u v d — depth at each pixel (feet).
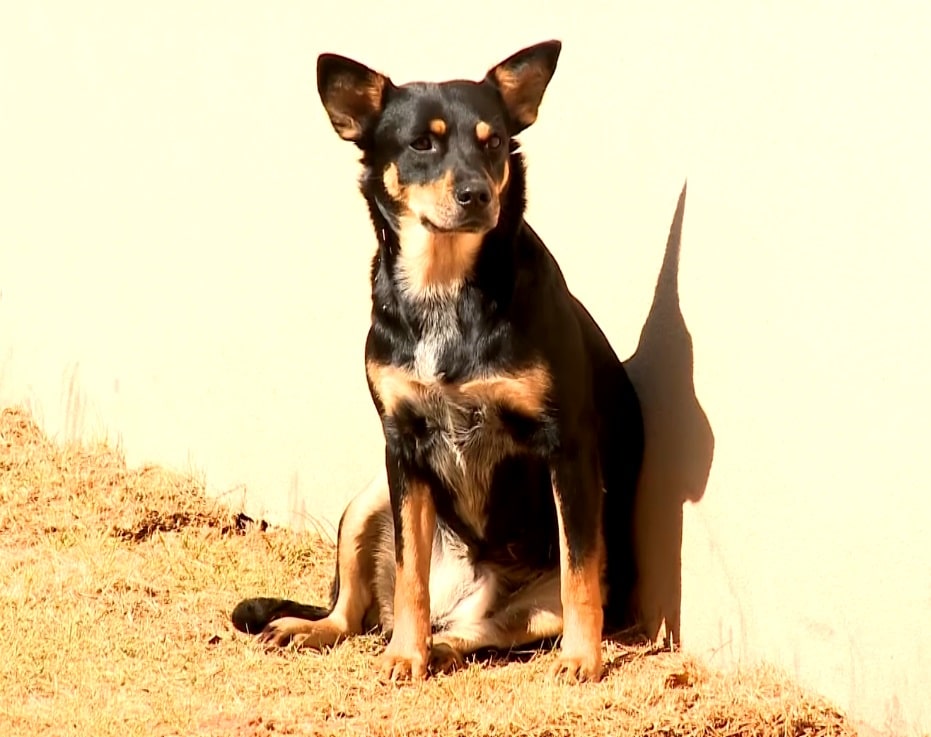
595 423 31.45
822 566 27.14
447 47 37.63
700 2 30.50
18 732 27.78
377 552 33.91
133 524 41.29
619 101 33.14
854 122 26.25
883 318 25.57
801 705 27.07
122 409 47.55
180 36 44.91
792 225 27.78
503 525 32.71
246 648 32.60
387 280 31.35
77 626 33.76
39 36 50.47
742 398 29.35
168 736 27.48
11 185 52.06
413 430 31.58
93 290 48.55
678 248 31.42
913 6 24.98
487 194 29.17
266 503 42.93
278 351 42.34
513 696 28.89
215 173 44.04
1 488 43.75
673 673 29.37
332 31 40.42
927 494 24.62
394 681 30.35
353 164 39.32
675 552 31.96
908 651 25.12
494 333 30.19
